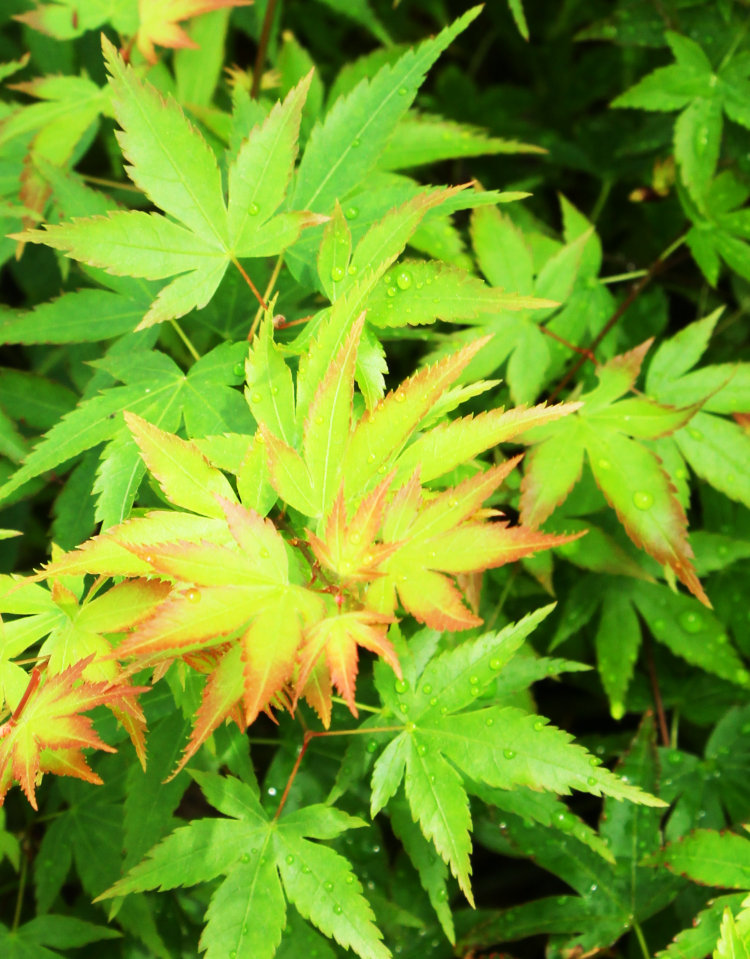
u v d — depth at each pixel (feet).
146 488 1.69
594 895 1.78
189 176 1.60
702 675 1.91
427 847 1.72
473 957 1.80
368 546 1.51
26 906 1.89
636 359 1.74
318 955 1.72
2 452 1.76
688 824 1.82
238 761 1.72
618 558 1.81
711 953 1.66
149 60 1.78
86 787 1.82
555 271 1.82
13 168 1.83
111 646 1.56
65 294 1.70
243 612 1.48
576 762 1.59
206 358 1.64
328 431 1.54
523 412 1.55
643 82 1.90
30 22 1.80
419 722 1.64
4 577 1.59
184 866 1.62
